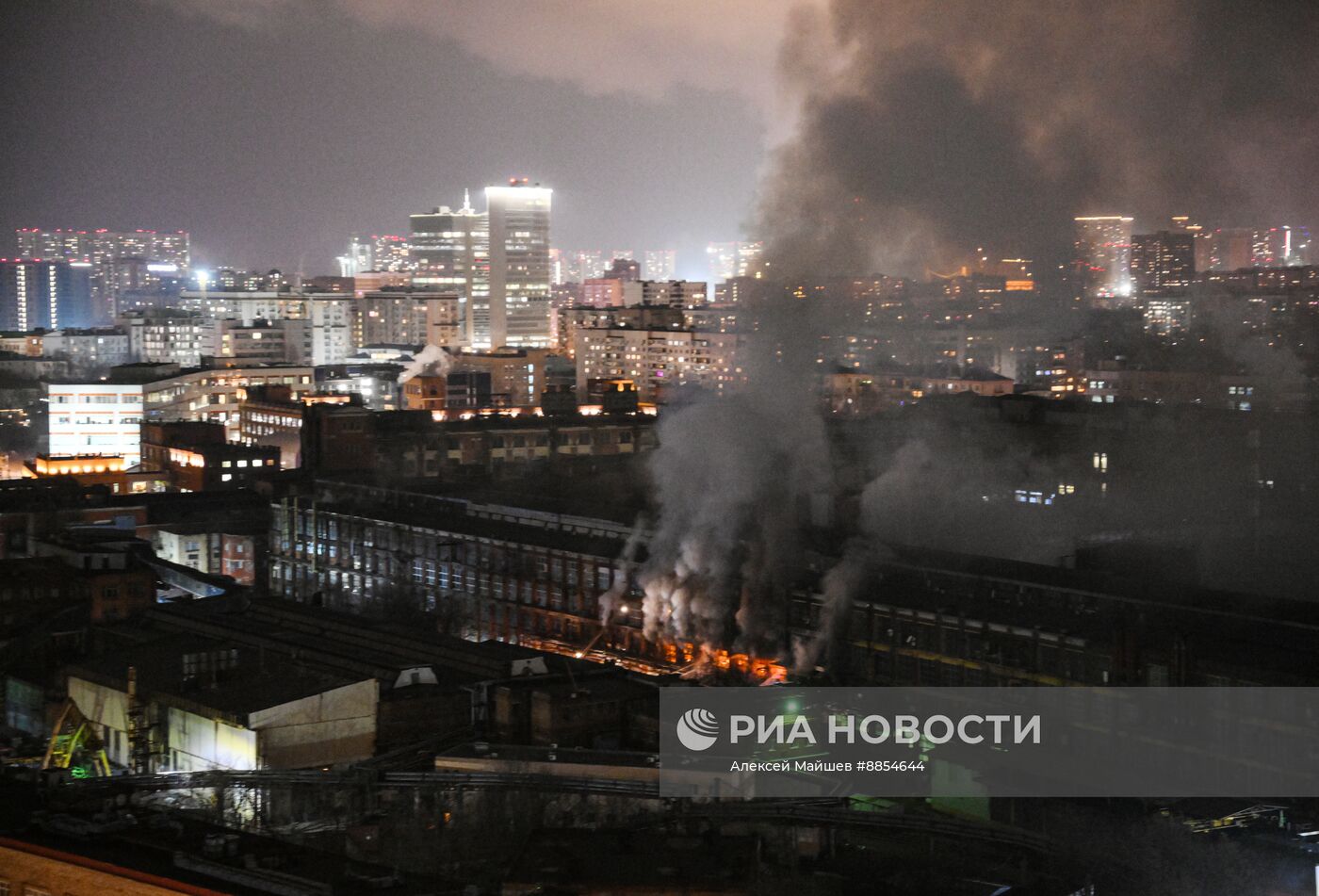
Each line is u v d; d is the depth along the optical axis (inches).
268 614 6392.7
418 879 3137.3
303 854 3223.4
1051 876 3378.4
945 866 3380.9
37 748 4763.8
